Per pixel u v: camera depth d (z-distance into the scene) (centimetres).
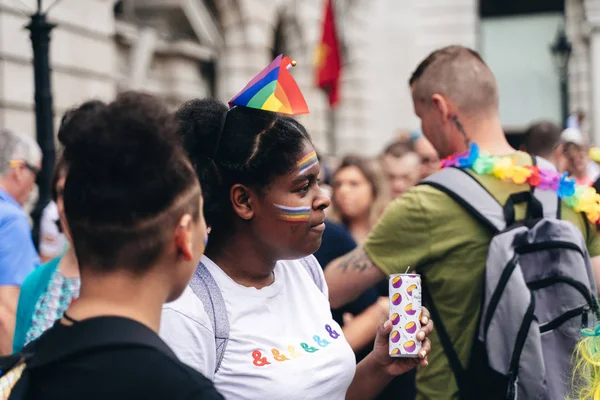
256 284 189
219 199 185
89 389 120
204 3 1088
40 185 384
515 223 234
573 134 677
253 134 182
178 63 961
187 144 183
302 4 1342
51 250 377
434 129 261
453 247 237
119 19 916
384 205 456
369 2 1697
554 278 227
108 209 127
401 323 197
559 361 225
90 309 130
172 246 133
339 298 250
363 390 207
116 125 128
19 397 122
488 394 228
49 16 686
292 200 183
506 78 1777
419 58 1788
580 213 247
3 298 296
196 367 172
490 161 240
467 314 237
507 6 1764
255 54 1151
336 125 1642
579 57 1689
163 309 171
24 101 664
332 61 1027
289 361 179
